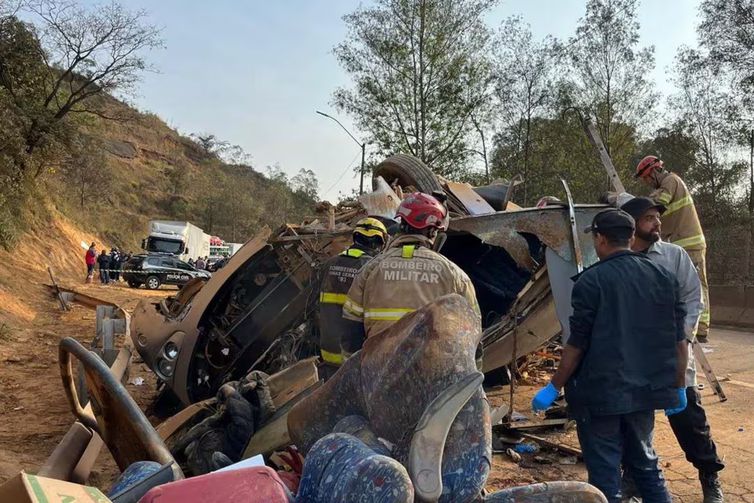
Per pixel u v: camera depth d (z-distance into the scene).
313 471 2.08
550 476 4.76
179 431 4.04
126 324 6.96
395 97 23.91
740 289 16.06
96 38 24.31
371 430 2.33
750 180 21.84
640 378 3.10
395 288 3.25
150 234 37.16
